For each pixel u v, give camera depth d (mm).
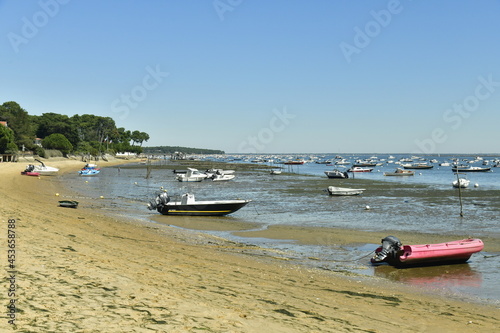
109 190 61125
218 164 194375
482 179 97625
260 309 9836
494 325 11164
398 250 18609
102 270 11555
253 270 15641
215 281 12547
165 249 18359
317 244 23688
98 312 8086
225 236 26078
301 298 11758
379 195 56281
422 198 52031
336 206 43656
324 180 92375
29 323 7102
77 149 187625
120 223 27234
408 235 26656
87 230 20875
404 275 17312
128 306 8664
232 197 54031
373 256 20109
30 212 23703
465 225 30844
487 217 35031
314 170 152125
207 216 35625
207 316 8656
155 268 13164
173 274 12633
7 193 37562
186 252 18312
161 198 34812
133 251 16109
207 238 24562
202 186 74562
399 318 10969
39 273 10328
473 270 18266
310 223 32031
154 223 30078
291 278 14977
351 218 34719
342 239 25188
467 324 11070
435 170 145750
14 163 103000
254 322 8688
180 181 85812
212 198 52719
